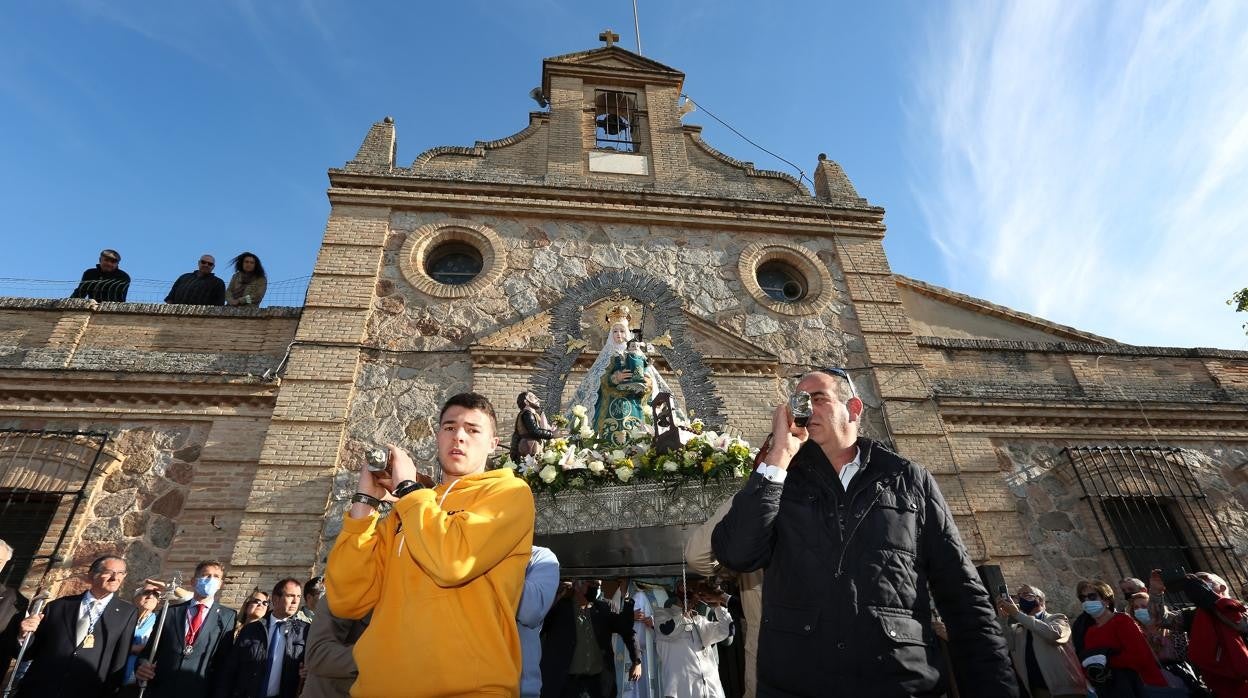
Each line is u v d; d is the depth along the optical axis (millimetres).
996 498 9719
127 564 7762
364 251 10555
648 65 14195
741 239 12016
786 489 2828
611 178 12492
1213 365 11812
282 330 9836
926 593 2611
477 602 2285
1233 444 10930
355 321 9828
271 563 7758
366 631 2330
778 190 12945
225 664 5652
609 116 14266
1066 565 9398
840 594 2496
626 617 5824
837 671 2393
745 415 9891
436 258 11234
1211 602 5285
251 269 11594
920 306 12477
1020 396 10953
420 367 9695
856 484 2742
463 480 2576
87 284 10789
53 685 4965
